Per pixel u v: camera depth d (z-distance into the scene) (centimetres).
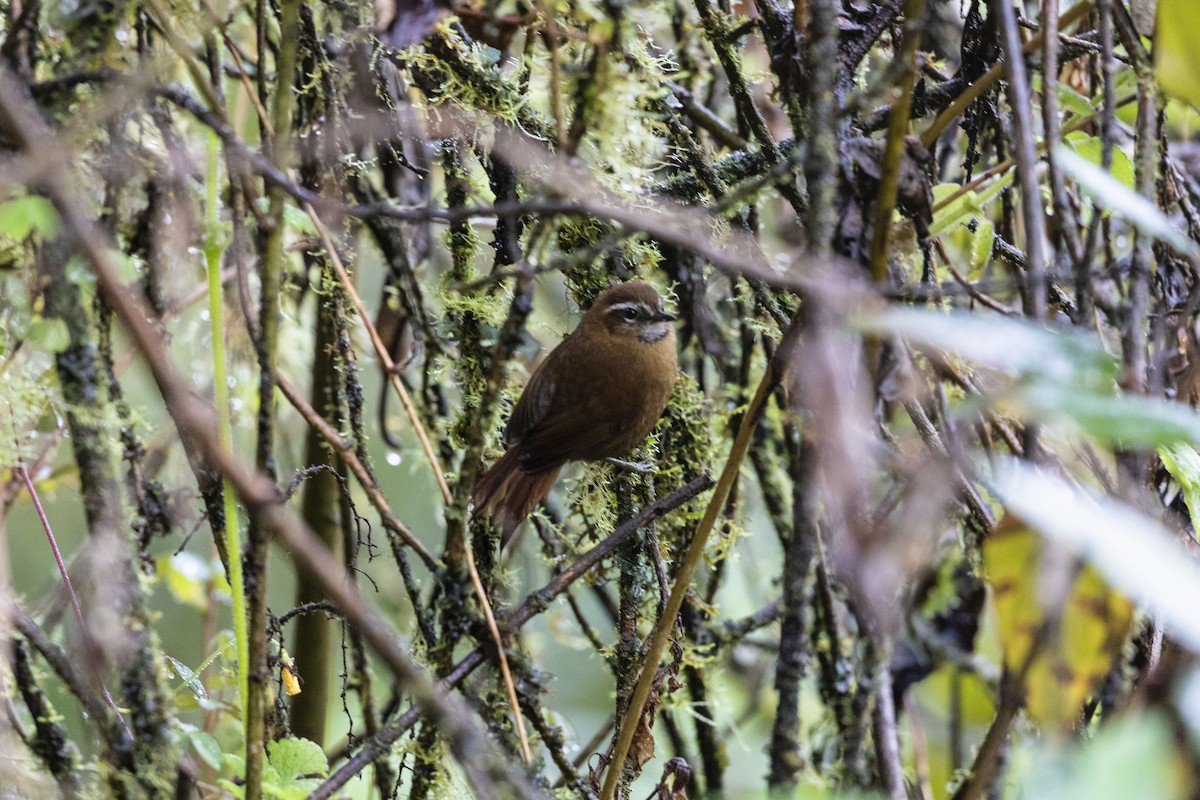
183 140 663
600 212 421
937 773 927
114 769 499
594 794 598
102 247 483
